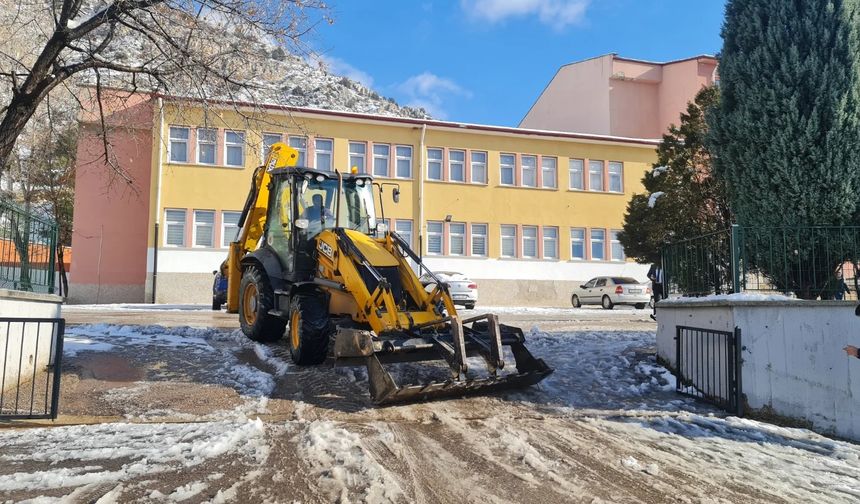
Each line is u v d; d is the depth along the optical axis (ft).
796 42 23.90
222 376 23.06
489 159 88.48
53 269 25.20
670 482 13.67
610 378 25.27
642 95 106.73
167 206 74.95
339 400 20.16
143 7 24.32
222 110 27.66
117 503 11.41
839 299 23.15
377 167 83.61
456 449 15.47
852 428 21.70
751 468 14.94
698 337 23.62
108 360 25.48
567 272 90.02
